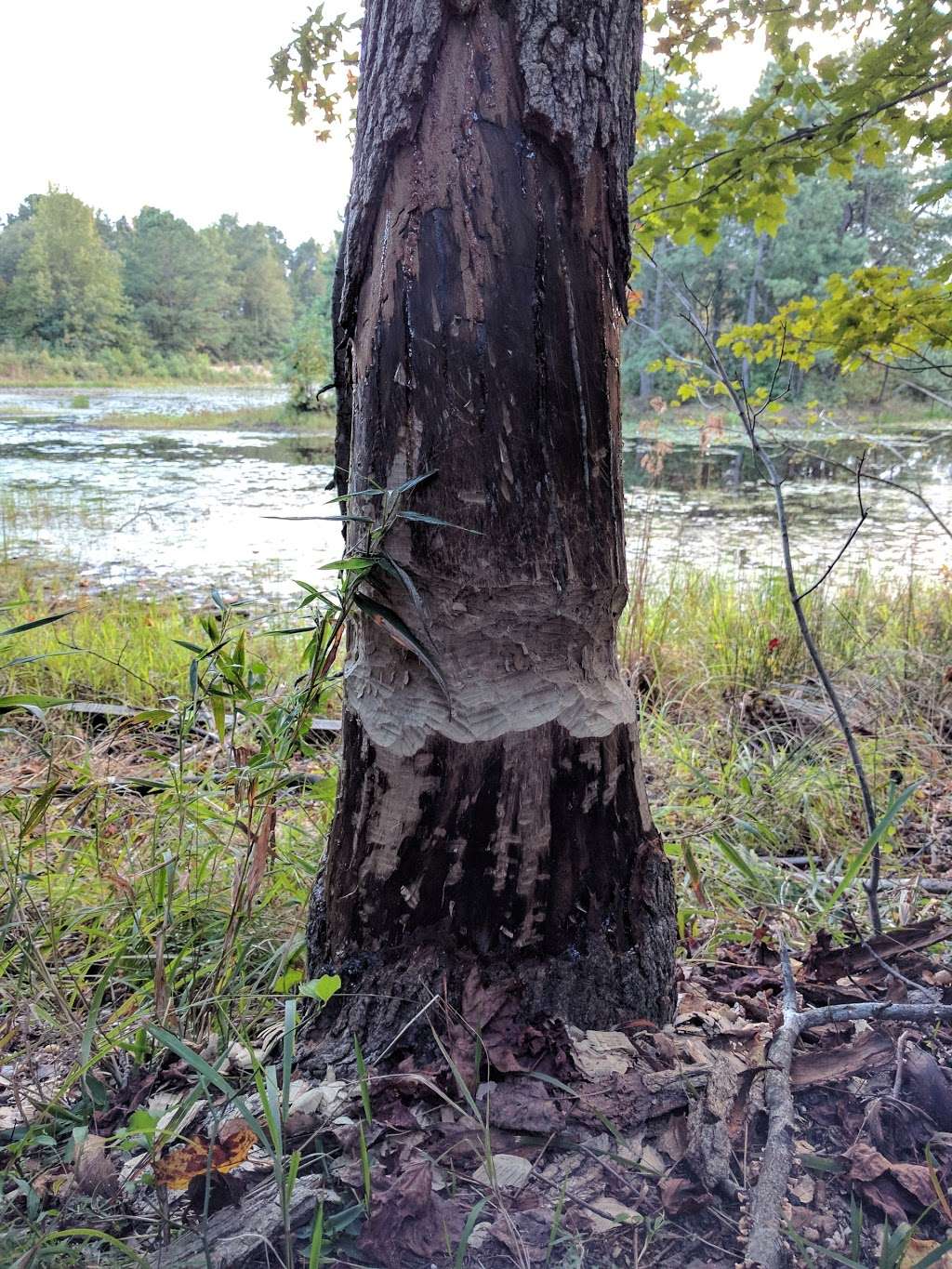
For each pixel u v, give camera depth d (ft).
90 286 245.04
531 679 5.08
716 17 11.56
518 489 4.79
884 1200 4.17
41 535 30.60
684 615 17.33
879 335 13.88
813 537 29.14
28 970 5.94
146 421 99.91
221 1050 5.19
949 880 8.16
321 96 11.39
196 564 26.37
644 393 84.23
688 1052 5.11
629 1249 4.03
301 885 7.11
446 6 4.58
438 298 4.67
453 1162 4.46
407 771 5.11
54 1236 3.95
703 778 10.03
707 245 14.52
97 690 13.30
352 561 4.65
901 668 13.91
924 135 12.03
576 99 4.68
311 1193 4.19
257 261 352.69
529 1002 5.20
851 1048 5.07
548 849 5.18
